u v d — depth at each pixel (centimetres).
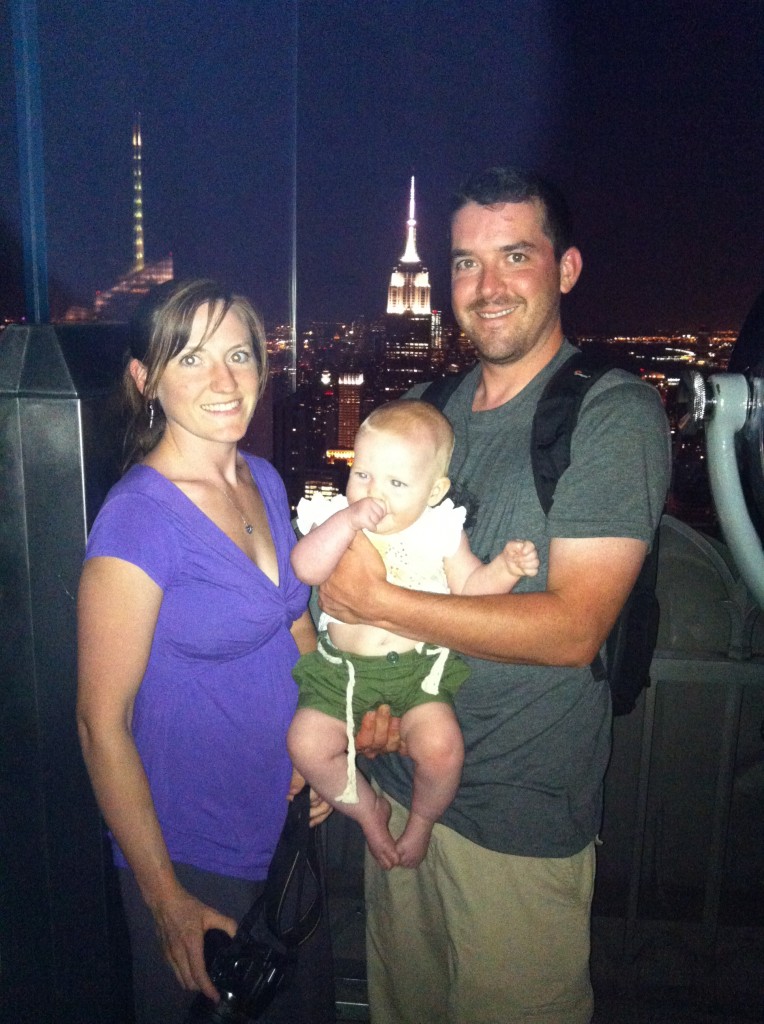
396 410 164
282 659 161
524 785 161
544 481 153
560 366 167
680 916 252
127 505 140
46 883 173
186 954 139
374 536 164
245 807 155
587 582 143
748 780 243
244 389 149
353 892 264
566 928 167
